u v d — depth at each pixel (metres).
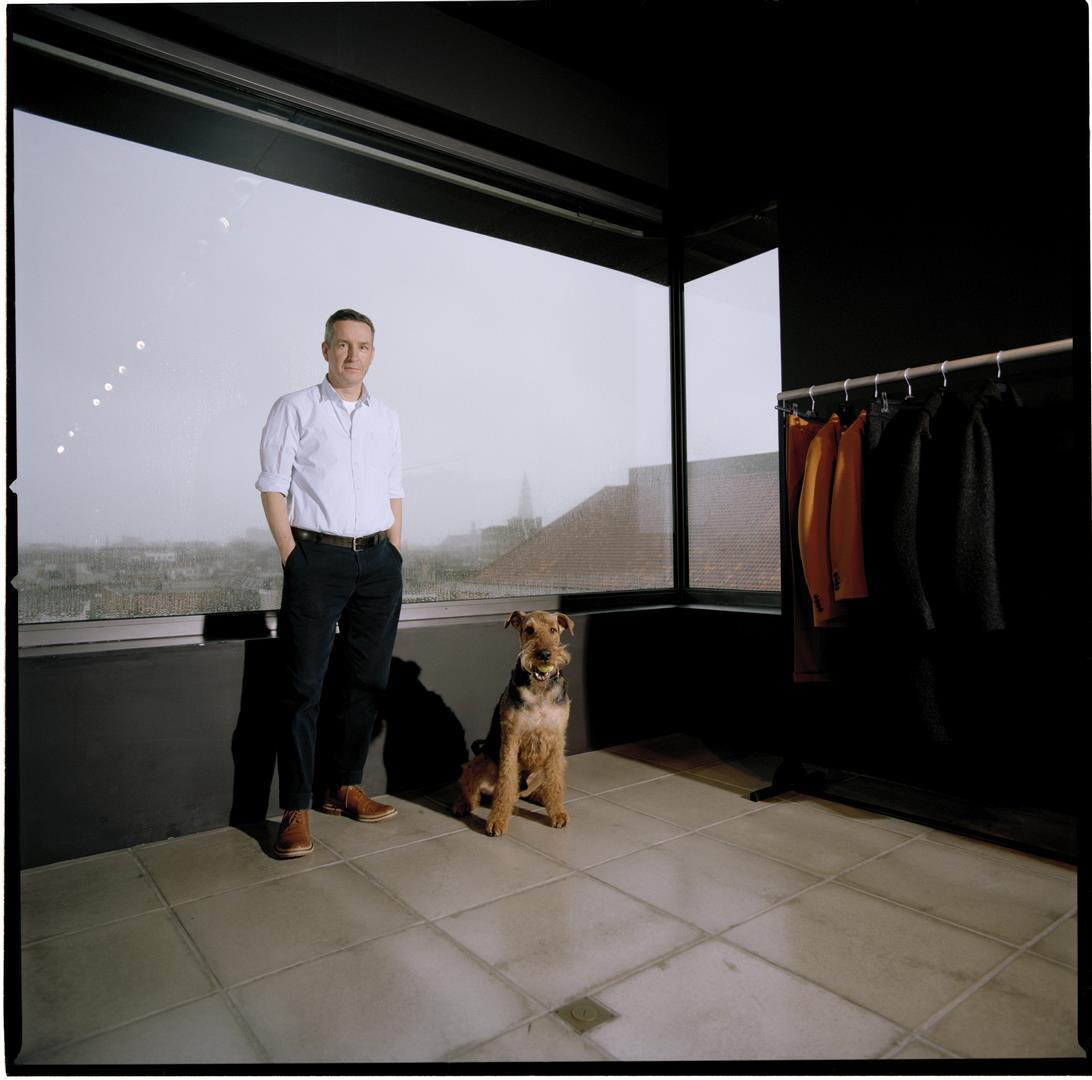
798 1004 1.46
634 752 3.27
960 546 2.09
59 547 2.27
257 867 2.12
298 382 2.70
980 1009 1.44
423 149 2.78
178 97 2.37
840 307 2.85
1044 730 2.34
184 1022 1.43
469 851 2.23
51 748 2.15
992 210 2.41
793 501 2.65
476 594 3.15
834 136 2.85
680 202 3.40
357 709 2.52
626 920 1.80
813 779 2.71
